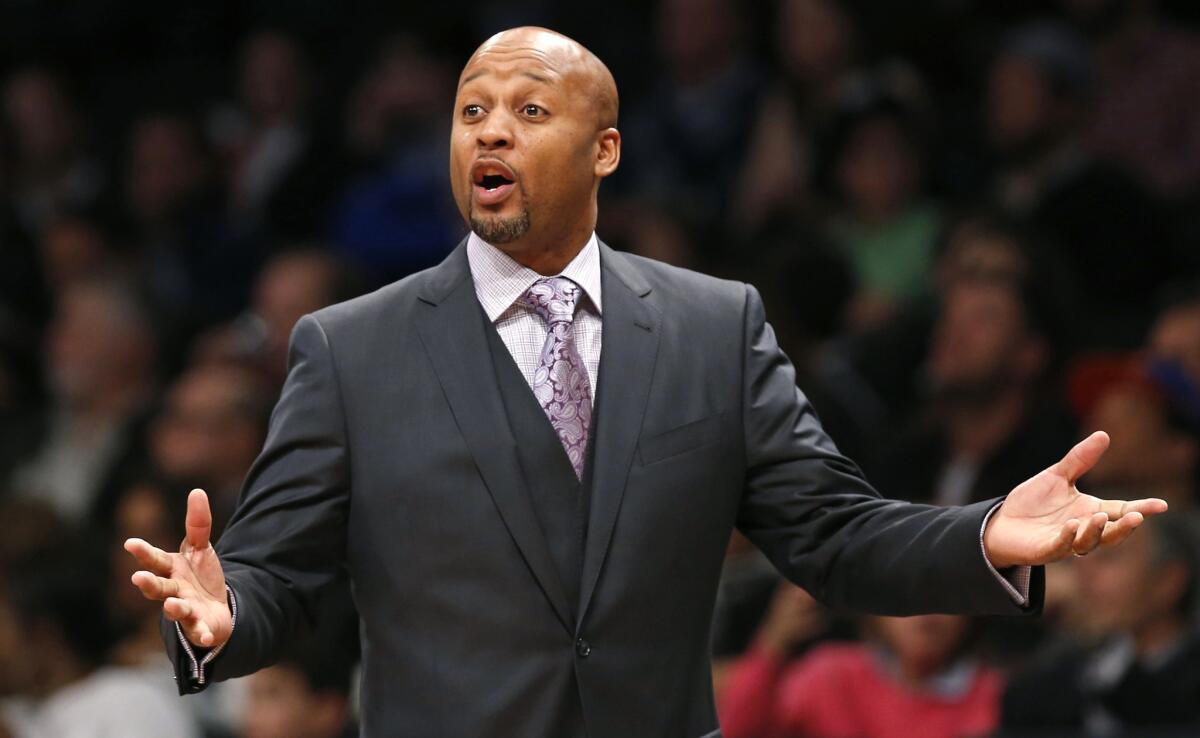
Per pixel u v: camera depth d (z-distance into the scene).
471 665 8.04
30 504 19.67
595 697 8.02
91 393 24.22
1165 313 19.14
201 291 27.97
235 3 33.84
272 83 28.70
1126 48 23.81
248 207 28.39
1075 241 21.56
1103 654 14.38
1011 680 14.68
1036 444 17.44
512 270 8.51
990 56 25.17
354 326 8.52
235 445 20.61
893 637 14.91
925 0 24.97
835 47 24.36
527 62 8.29
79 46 34.28
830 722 14.93
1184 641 14.28
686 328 8.60
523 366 8.41
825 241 20.80
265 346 22.56
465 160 8.29
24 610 17.28
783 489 8.55
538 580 8.04
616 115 8.57
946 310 18.12
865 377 19.20
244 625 7.74
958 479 17.69
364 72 30.31
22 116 31.16
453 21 27.77
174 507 18.89
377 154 27.31
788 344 19.44
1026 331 17.77
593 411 8.34
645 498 8.20
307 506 8.23
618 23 28.88
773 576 16.70
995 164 23.64
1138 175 23.16
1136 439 16.73
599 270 8.64
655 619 8.19
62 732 16.41
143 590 7.29
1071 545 7.42
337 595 15.90
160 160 28.69
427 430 8.23
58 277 28.00
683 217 21.47
